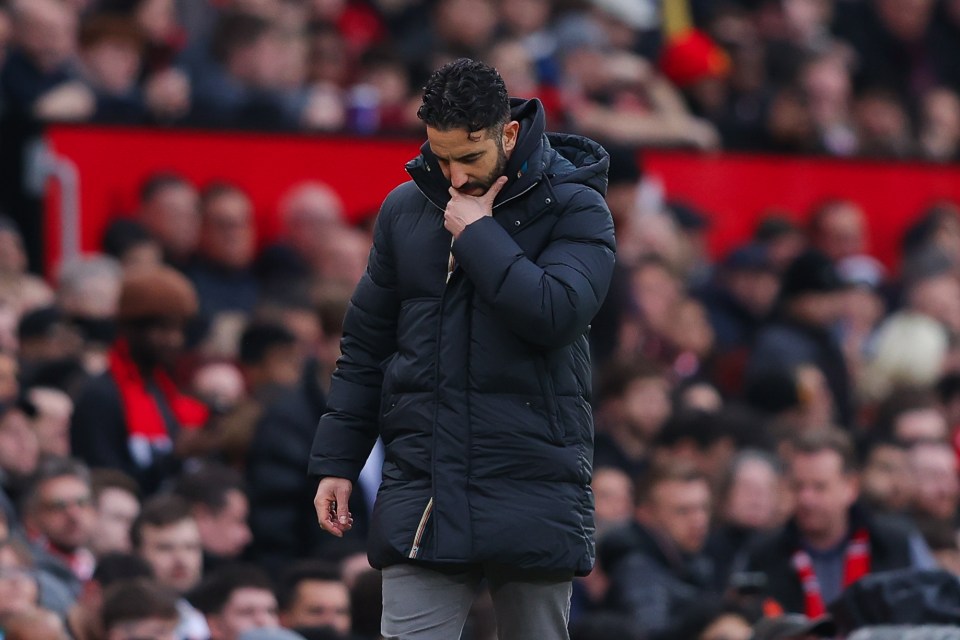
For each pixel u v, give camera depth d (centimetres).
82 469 2867
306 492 3098
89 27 4431
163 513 2791
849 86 5875
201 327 3700
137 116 4269
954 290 4694
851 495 3016
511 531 1730
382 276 1825
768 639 2378
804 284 4331
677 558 3134
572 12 5494
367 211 4212
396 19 5506
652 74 5275
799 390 4022
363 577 2672
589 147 1839
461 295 1761
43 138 3956
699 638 2784
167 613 2461
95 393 3167
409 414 1767
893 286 4797
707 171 4697
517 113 1777
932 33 6462
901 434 3666
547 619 1794
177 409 3281
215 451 3203
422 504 1753
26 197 3938
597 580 3125
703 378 4291
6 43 4316
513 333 1752
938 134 6047
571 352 1792
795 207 4794
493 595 1806
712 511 3366
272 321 3534
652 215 4500
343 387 1844
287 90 4603
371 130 4281
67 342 3494
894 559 2981
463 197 1742
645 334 4244
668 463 3203
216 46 4581
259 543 3061
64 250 3956
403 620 1781
